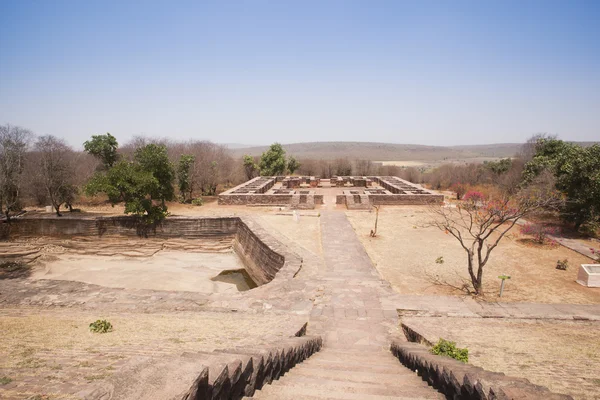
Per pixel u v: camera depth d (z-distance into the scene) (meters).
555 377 7.01
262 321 12.55
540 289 16.88
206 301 15.21
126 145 66.38
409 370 7.60
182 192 46.12
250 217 31.64
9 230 32.78
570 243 23.98
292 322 12.48
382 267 20.19
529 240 24.80
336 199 40.03
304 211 35.56
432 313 14.37
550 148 40.72
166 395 2.97
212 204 40.81
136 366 3.62
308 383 5.66
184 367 3.44
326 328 13.05
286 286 16.92
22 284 17.09
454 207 36.66
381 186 55.38
